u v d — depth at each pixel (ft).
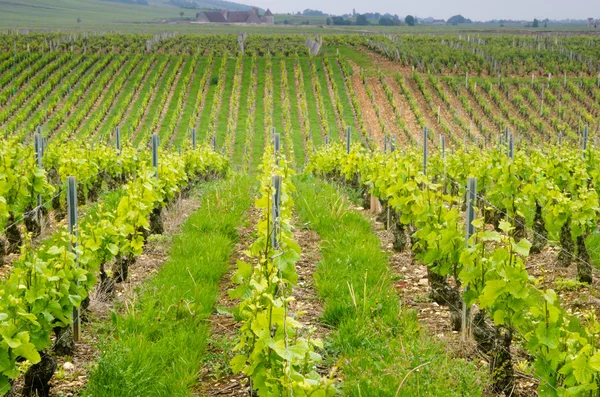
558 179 39.68
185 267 26.23
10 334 13.89
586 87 163.94
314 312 22.31
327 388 11.71
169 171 37.37
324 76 192.13
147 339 19.01
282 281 15.29
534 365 15.03
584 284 24.76
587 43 257.14
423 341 18.04
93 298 22.59
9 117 139.33
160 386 16.07
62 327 18.33
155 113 153.79
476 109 155.12
